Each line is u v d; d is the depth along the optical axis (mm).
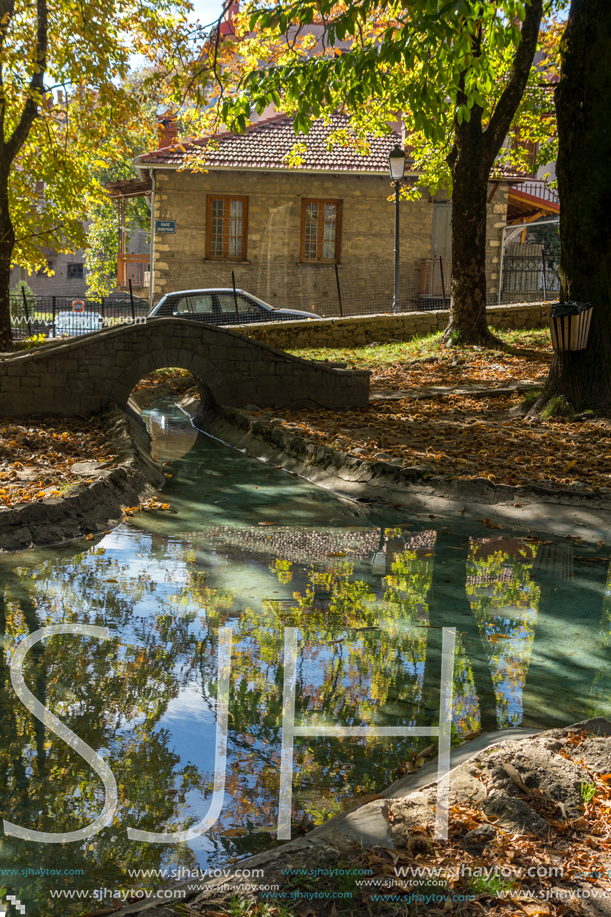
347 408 13430
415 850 2781
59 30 16469
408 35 8125
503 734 3736
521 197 27156
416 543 7266
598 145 10305
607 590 6074
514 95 15742
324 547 7117
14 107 16781
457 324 18094
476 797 3080
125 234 34312
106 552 6820
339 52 10078
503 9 9094
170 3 17109
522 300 26609
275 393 13281
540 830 2875
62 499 7395
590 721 3717
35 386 12047
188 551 6930
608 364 11133
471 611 5629
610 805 3012
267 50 18594
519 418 11781
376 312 25922
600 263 10758
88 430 11344
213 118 19016
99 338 12219
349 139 23375
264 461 10977
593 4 9961
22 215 17859
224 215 24938
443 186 21625
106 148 18734
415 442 10500
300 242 25359
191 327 12742
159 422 14289
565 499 7980
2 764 3555
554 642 5109
